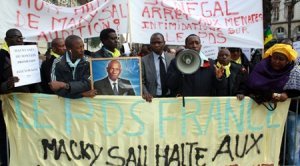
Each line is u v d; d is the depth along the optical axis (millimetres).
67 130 3934
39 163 3957
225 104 4102
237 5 5469
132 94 3934
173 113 3984
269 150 4277
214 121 4094
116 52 4633
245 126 4180
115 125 3930
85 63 3924
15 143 3953
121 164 3947
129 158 3949
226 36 5449
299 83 4141
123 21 5305
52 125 3938
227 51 4312
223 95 4246
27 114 3932
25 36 5125
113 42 4547
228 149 4152
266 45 6797
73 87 3732
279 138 4289
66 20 5273
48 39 5227
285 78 4062
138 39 5184
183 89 4113
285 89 4195
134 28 5164
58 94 3822
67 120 3926
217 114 4094
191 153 4051
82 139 3932
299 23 50625
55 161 3959
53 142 3943
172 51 6961
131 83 3924
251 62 6887
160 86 4449
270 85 4059
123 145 3945
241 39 5484
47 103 3916
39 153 3959
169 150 3994
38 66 3795
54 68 3973
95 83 3904
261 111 4211
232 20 5480
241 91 4273
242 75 4387
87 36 5332
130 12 5102
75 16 5277
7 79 3953
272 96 4078
